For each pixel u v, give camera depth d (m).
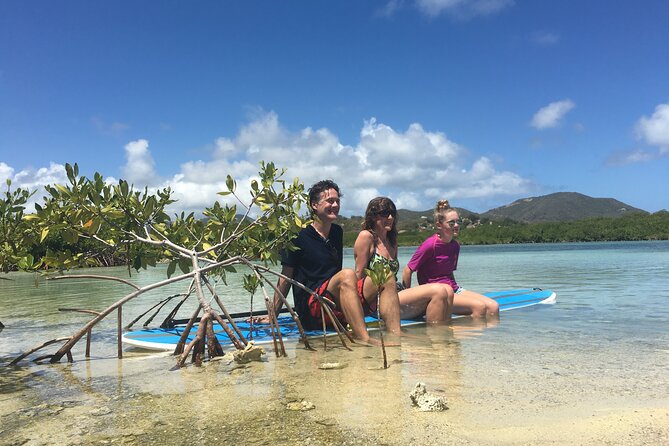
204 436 1.84
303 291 4.51
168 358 3.50
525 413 2.01
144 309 6.53
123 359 3.49
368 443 1.73
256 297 7.98
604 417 1.94
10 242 4.26
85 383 2.75
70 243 4.07
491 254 34.56
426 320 4.82
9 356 3.68
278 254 4.61
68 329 4.94
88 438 1.86
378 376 2.69
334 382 2.58
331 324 4.35
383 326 4.29
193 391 2.50
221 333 4.45
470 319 4.94
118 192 4.14
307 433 1.84
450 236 5.33
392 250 4.79
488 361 3.02
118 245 4.18
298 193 4.33
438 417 1.98
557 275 11.55
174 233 4.62
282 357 3.36
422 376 2.66
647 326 4.28
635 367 2.80
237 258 4.07
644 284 8.53
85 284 11.63
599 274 11.50
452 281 5.49
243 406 2.20
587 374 2.65
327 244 4.51
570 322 4.58
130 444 1.78
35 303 7.45
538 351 3.30
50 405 2.31
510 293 6.97
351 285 3.99
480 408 2.08
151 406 2.25
